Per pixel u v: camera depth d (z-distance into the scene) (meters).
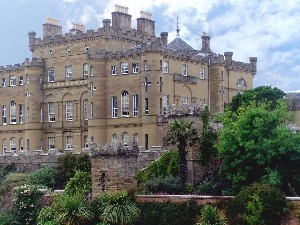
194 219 59.31
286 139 63.34
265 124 64.25
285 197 56.09
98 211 62.31
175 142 68.56
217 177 67.81
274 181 60.16
